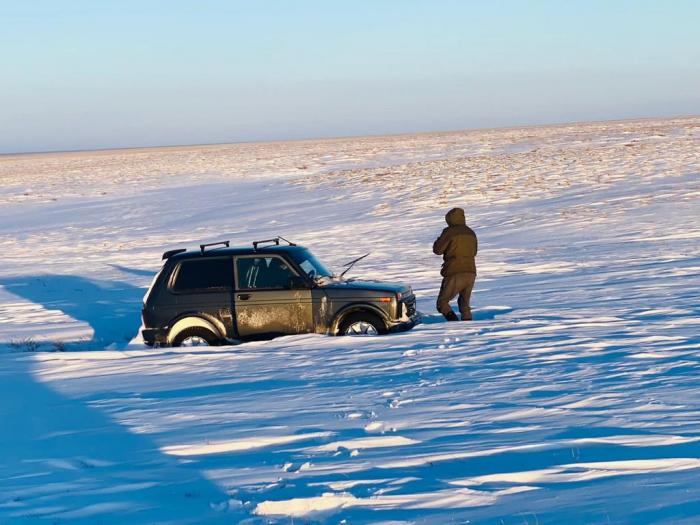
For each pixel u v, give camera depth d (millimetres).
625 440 6668
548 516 5004
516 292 18500
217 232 39781
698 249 24016
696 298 15594
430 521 5102
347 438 7367
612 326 12852
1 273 30250
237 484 6211
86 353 13000
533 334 12477
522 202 40125
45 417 9086
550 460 6270
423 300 18391
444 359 10898
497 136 128625
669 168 46625
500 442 6883
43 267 31453
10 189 75375
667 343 11172
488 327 13234
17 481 6789
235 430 7906
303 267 13492
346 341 12602
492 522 4988
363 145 130000
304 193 52625
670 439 6602
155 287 13516
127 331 17484
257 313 13336
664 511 4926
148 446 7574
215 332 13344
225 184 64812
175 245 36031
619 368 9680
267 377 10461
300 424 8000
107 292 24078
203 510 5656
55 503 6059
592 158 56000
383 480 6008
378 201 45500
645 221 31328
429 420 7840
